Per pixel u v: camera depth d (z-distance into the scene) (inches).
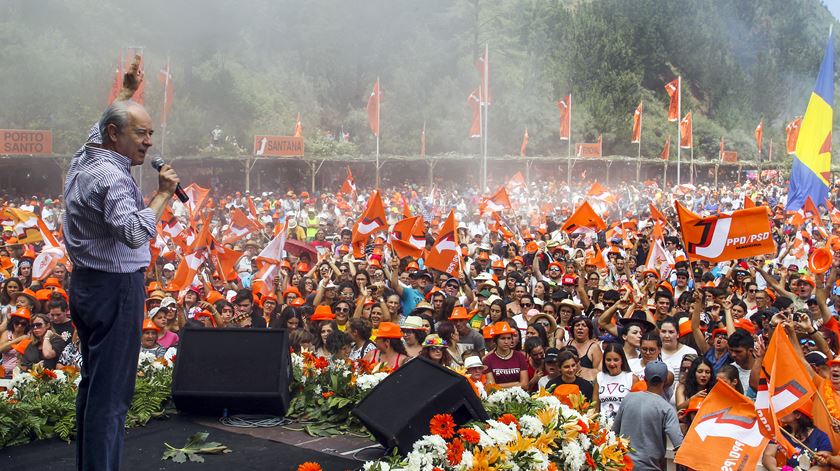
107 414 161.5
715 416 268.2
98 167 156.5
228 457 206.8
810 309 455.2
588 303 525.3
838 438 272.4
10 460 204.4
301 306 455.8
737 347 339.0
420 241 619.5
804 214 757.3
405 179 2172.7
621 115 3164.4
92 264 158.7
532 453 199.3
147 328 386.0
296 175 1969.7
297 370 258.7
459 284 528.4
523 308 485.7
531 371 374.6
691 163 2463.1
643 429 288.0
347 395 240.4
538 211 1316.4
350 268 571.2
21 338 393.7
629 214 1204.5
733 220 475.8
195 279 588.7
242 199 1374.3
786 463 279.7
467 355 379.9
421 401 200.2
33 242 705.0
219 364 238.7
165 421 235.6
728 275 539.8
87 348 165.8
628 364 337.1
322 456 208.5
